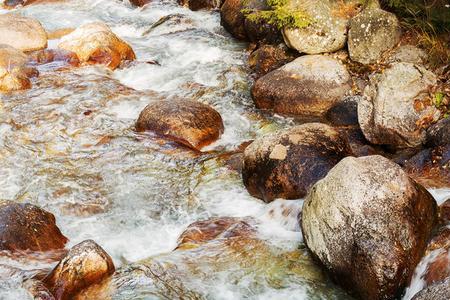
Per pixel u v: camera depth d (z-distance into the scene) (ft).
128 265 15.99
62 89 27.27
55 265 16.24
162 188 20.31
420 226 14.80
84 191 20.24
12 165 21.75
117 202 19.71
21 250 16.81
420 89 20.97
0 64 27.91
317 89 24.09
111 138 23.21
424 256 14.65
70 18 37.73
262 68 28.07
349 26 25.80
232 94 26.66
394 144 21.01
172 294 14.90
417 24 25.23
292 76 24.75
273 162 18.90
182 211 19.22
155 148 22.38
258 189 19.38
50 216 18.21
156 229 18.48
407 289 14.29
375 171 15.10
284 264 15.98
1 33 30.94
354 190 14.79
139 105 25.91
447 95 21.17
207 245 16.92
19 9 39.68
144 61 30.19
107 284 15.17
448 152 19.27
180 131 22.65
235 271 15.78
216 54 30.68
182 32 33.88
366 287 14.32
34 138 23.52
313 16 26.37
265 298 14.93
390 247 14.19
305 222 15.98
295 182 18.43
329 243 15.01
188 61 30.32
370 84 21.68
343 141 19.54
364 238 14.38
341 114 23.32
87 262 15.15
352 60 25.71
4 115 25.00
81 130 24.02
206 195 19.89
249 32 30.63
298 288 15.21
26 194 20.07
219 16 35.55
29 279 15.42
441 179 18.56
